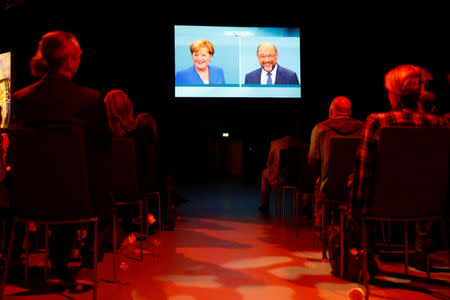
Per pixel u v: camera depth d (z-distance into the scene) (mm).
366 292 1930
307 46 6855
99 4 6301
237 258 3002
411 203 1953
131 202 2805
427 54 5438
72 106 2031
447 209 2098
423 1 5469
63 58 2088
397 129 1875
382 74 6152
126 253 3172
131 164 2762
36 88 2070
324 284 2375
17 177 1907
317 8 6758
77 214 1933
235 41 6824
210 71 6789
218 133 12375
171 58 6766
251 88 6855
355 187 1976
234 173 13133
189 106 8344
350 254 2404
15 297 2170
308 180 3689
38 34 6020
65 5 6082
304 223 4570
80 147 1898
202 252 3193
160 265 2811
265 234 3932
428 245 2549
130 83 6789
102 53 6531
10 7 5801
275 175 5086
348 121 3082
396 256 2949
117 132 3111
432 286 2318
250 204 6309
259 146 11328
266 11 6855
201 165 12938
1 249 3131
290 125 8031
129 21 6617
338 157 2639
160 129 7000
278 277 2523
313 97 6926
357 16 6410
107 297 2168
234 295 2191
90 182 2035
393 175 1913
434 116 2076
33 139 1871
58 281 2426
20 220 1945
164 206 4086
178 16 6773
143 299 2137
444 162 1966
